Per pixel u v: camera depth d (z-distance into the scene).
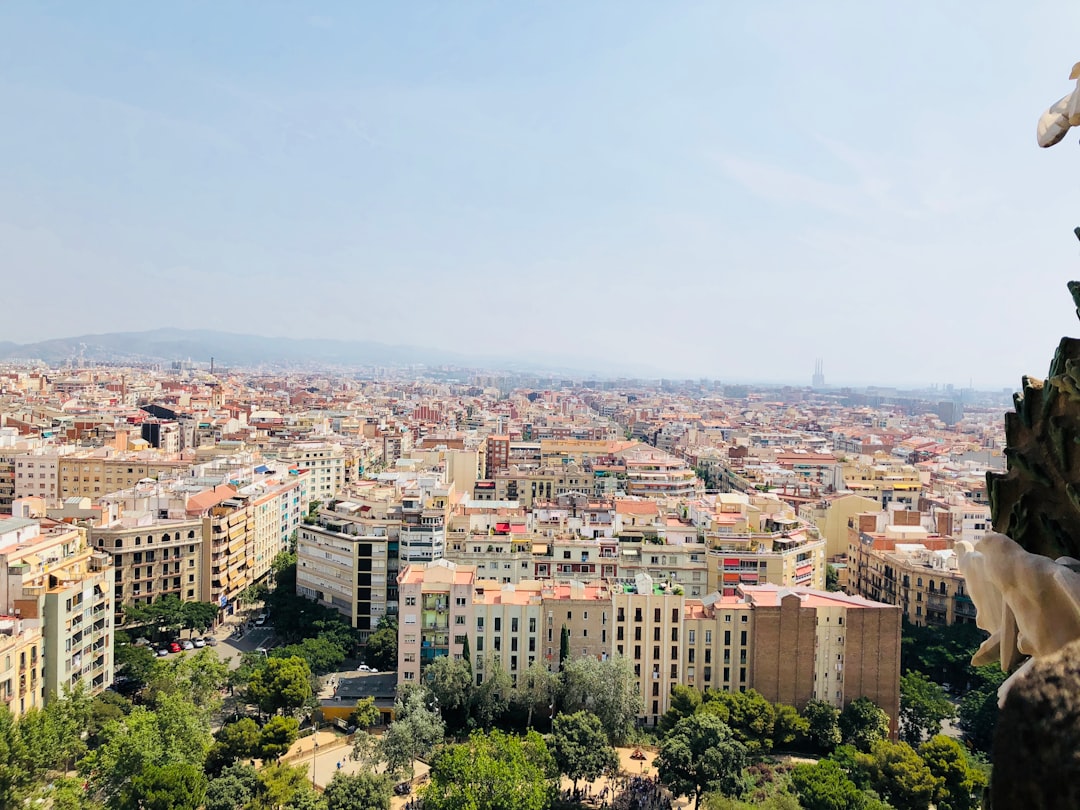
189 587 176.75
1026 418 14.88
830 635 127.69
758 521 175.00
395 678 145.62
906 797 98.00
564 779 114.38
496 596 134.62
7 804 82.19
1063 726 7.37
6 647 101.69
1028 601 12.60
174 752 96.62
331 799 96.69
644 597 129.88
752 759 116.38
